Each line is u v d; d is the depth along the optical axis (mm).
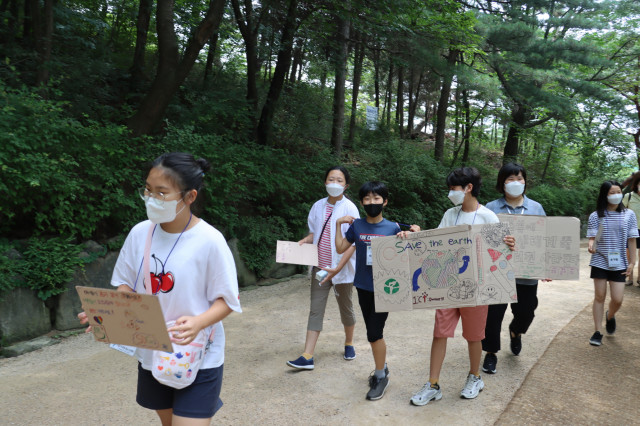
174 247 1808
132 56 12445
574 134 18609
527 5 13258
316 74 13398
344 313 4121
